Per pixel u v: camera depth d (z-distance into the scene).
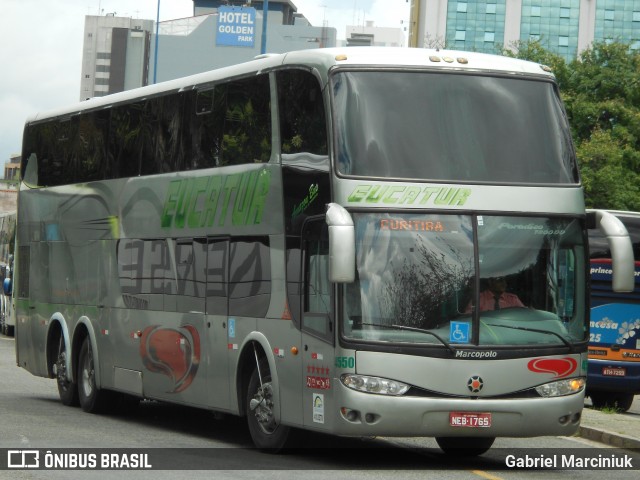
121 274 18.34
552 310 13.27
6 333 48.06
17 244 22.94
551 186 13.48
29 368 22.09
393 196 12.95
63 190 20.73
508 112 13.61
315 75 13.54
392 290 12.80
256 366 14.56
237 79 15.37
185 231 16.39
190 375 16.08
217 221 15.53
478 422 12.80
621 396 25.34
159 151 17.36
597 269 24.12
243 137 15.09
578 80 53.41
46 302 21.31
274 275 14.07
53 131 21.45
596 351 24.05
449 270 12.95
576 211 13.56
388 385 12.65
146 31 191.75
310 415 13.27
